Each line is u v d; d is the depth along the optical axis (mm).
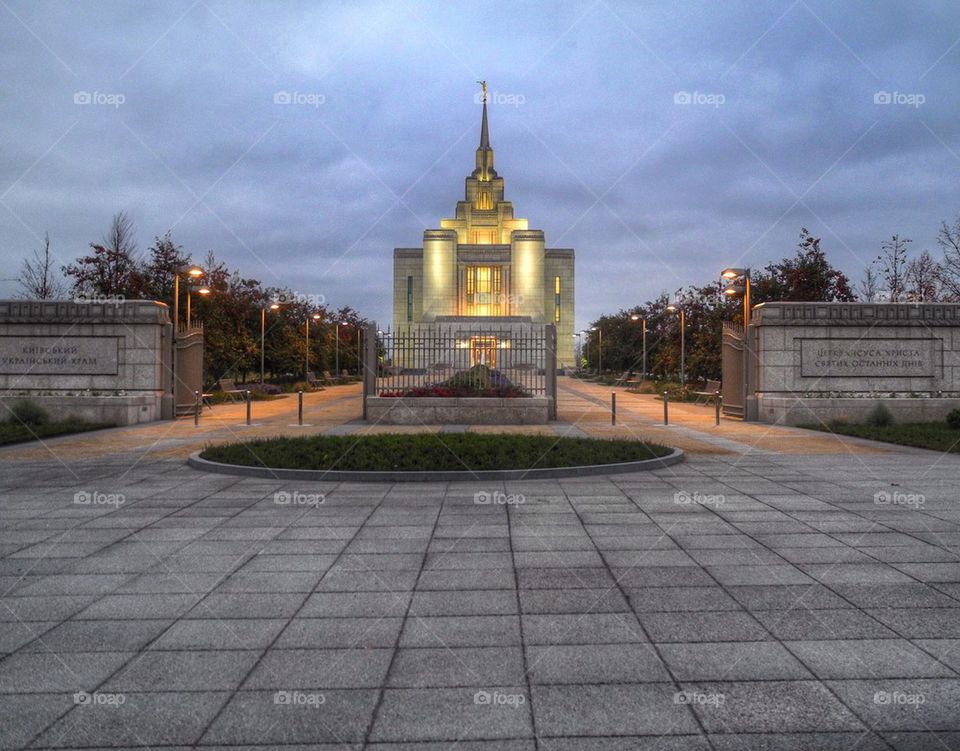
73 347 20531
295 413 24516
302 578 5531
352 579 5504
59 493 9195
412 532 7043
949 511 7926
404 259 98312
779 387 20172
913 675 3795
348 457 11055
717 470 11109
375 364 20703
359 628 4492
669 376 55781
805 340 20125
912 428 16859
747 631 4410
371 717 3369
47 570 5750
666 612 4754
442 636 4355
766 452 13344
